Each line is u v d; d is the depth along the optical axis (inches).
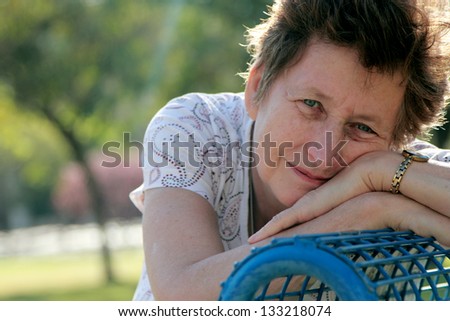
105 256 941.8
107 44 897.5
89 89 930.1
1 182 2498.8
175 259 90.0
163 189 98.6
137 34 893.8
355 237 70.3
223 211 105.7
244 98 105.3
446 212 81.4
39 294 698.8
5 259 1375.5
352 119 89.3
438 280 81.7
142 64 890.1
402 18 87.6
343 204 85.2
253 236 86.7
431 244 77.9
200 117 105.3
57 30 911.7
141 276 113.2
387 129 91.6
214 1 776.3
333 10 88.0
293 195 93.4
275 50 93.0
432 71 92.6
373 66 87.7
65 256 1364.4
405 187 83.7
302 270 60.1
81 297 657.6
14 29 895.7
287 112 91.3
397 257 67.9
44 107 987.9
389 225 83.5
